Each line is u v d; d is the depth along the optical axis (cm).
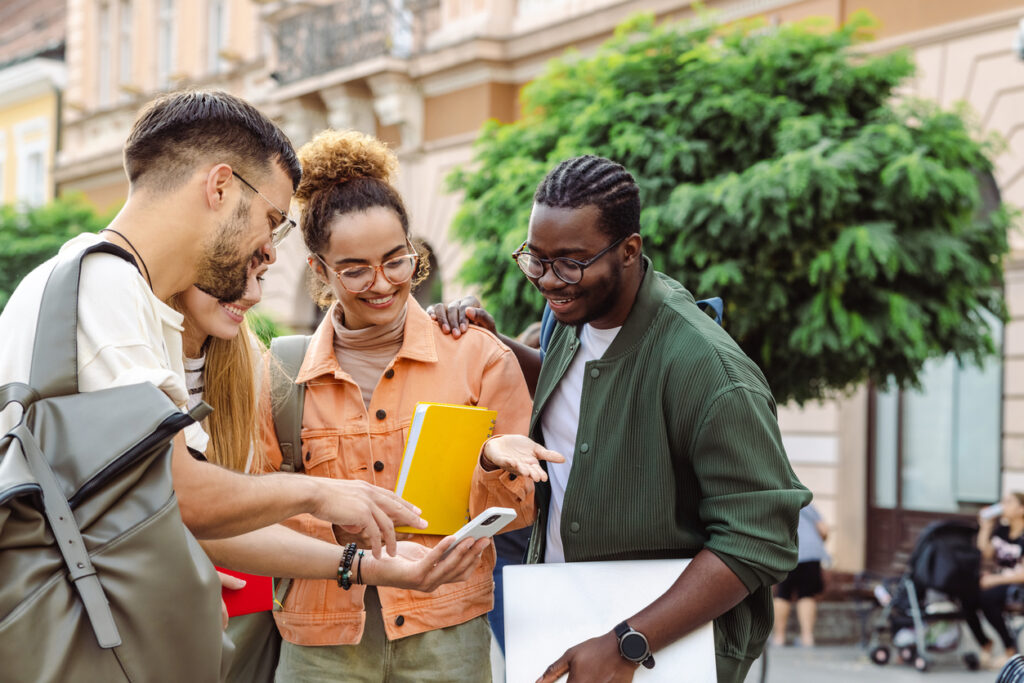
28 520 169
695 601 209
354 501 206
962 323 705
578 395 243
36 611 165
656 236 652
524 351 295
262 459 256
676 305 231
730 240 645
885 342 671
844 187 637
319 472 256
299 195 258
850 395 749
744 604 227
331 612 249
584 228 219
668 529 224
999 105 934
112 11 2178
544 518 251
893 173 643
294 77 1573
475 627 259
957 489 1087
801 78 692
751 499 212
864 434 1153
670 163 677
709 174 684
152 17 2047
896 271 662
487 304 726
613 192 222
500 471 243
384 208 250
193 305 219
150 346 188
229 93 206
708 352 221
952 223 686
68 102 2200
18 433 171
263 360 258
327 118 1563
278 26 1614
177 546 174
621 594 218
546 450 231
